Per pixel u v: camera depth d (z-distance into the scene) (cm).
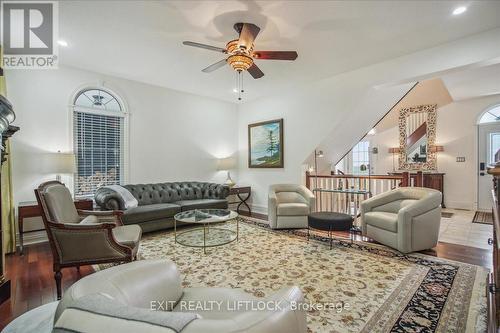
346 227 310
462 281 227
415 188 335
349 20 262
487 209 555
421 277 236
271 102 554
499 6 239
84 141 404
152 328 57
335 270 254
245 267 264
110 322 59
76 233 215
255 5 236
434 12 249
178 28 276
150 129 479
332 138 476
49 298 211
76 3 232
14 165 339
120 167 445
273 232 392
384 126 713
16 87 342
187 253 305
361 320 175
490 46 285
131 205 385
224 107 605
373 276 240
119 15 251
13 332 168
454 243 336
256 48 323
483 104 562
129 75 427
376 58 361
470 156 578
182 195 486
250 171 604
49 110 368
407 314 180
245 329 65
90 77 406
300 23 267
